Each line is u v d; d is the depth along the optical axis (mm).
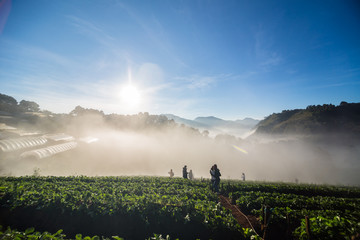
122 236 6926
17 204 7578
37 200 7969
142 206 7969
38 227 7059
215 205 9391
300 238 6398
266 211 7512
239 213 10109
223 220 7391
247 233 6691
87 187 11633
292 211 8469
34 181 12836
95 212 7578
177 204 8664
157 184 15094
